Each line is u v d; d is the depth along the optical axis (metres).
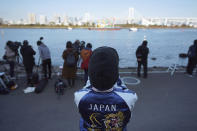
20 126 2.75
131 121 2.93
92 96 0.85
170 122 2.91
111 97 0.83
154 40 40.03
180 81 5.22
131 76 5.77
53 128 2.71
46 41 32.69
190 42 34.47
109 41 34.22
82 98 0.87
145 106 3.50
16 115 3.10
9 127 2.72
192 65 5.79
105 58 0.81
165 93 4.23
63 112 3.21
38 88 4.16
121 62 12.81
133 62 12.84
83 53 4.48
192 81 5.22
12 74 5.29
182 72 6.36
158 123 2.88
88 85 0.97
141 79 5.41
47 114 3.14
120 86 0.96
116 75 0.84
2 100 3.73
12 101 3.68
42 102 3.64
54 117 3.04
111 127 0.87
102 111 0.85
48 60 5.06
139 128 2.72
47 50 5.02
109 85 0.82
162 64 12.27
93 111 0.86
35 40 33.72
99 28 135.88
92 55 0.89
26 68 4.72
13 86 4.41
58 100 3.75
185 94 4.18
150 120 2.97
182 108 3.44
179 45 28.16
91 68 0.84
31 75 4.71
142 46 5.32
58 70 6.53
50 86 4.67
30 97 3.90
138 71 5.66
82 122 1.03
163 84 4.91
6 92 4.09
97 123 0.88
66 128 2.70
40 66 7.22
